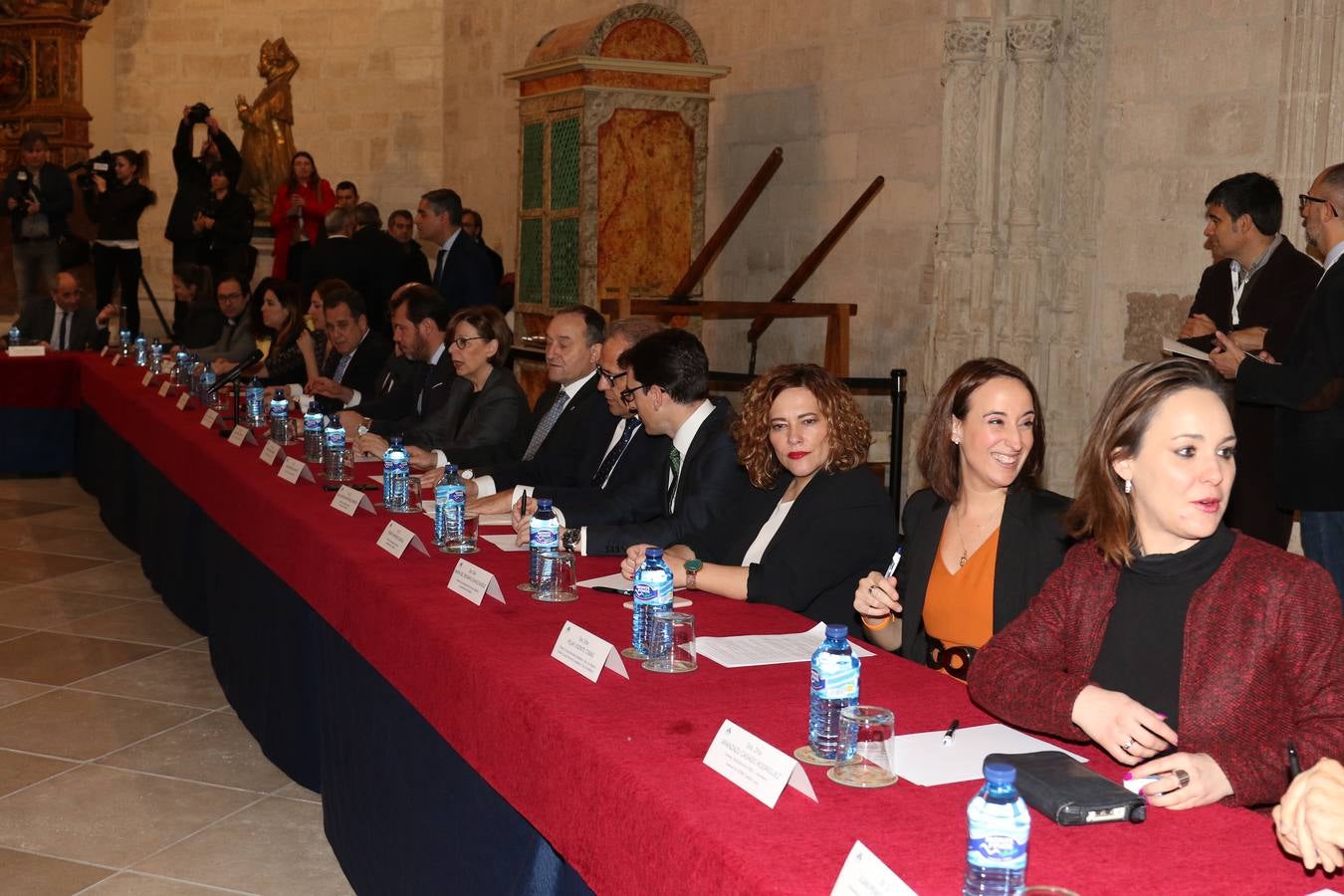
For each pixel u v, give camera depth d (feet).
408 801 9.57
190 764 13.62
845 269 25.16
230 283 27.63
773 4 26.78
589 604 9.79
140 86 48.65
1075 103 20.06
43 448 28.63
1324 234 12.83
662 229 24.41
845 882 5.10
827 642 6.91
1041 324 20.63
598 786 6.64
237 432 17.25
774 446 10.73
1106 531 6.97
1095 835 5.79
